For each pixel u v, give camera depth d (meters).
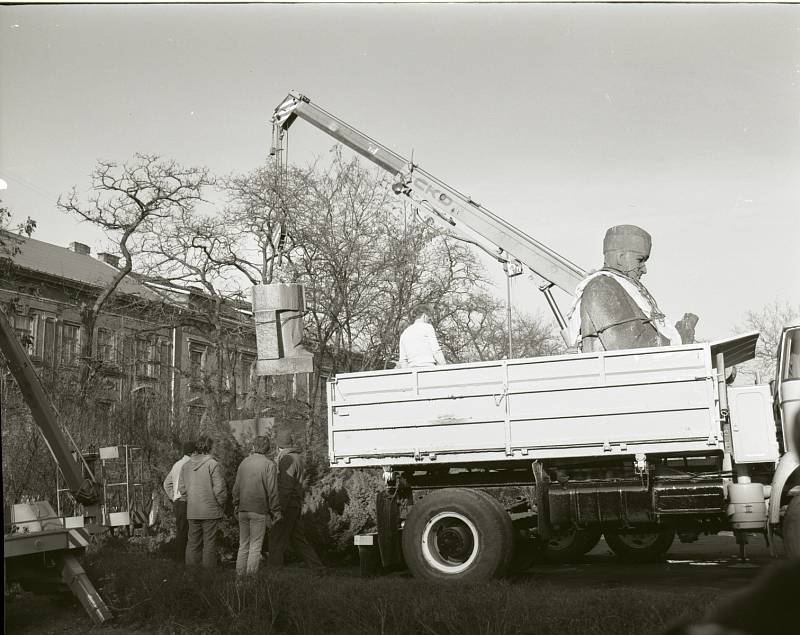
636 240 9.92
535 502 8.60
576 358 8.18
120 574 7.80
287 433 10.20
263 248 23.19
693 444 7.79
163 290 27.45
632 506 8.01
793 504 7.68
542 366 8.27
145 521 14.25
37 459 12.66
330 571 9.84
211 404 19.25
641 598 5.77
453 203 14.05
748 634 1.38
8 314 17.31
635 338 9.34
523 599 5.96
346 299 20.98
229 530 10.97
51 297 32.88
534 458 8.23
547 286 13.19
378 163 15.05
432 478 9.13
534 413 8.25
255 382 17.81
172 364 28.77
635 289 9.66
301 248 21.73
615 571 9.95
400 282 21.23
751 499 8.10
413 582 6.71
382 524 8.70
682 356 7.89
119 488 15.32
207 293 25.84
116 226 26.66
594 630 5.59
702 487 7.91
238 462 11.14
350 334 21.34
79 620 7.61
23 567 7.56
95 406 17.39
